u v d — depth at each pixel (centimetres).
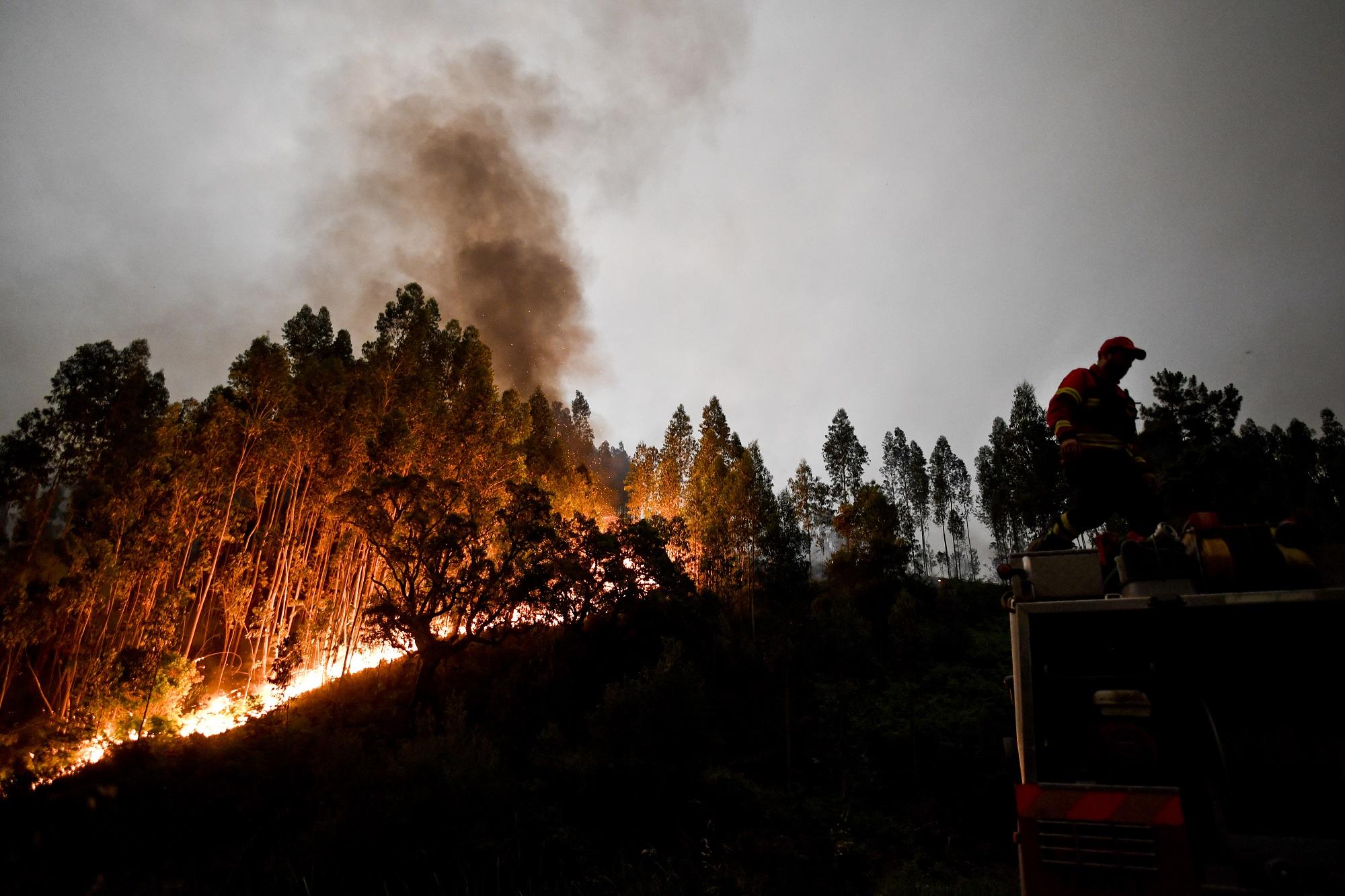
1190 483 2055
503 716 2284
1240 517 1947
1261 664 354
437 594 2748
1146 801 319
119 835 1426
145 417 3152
